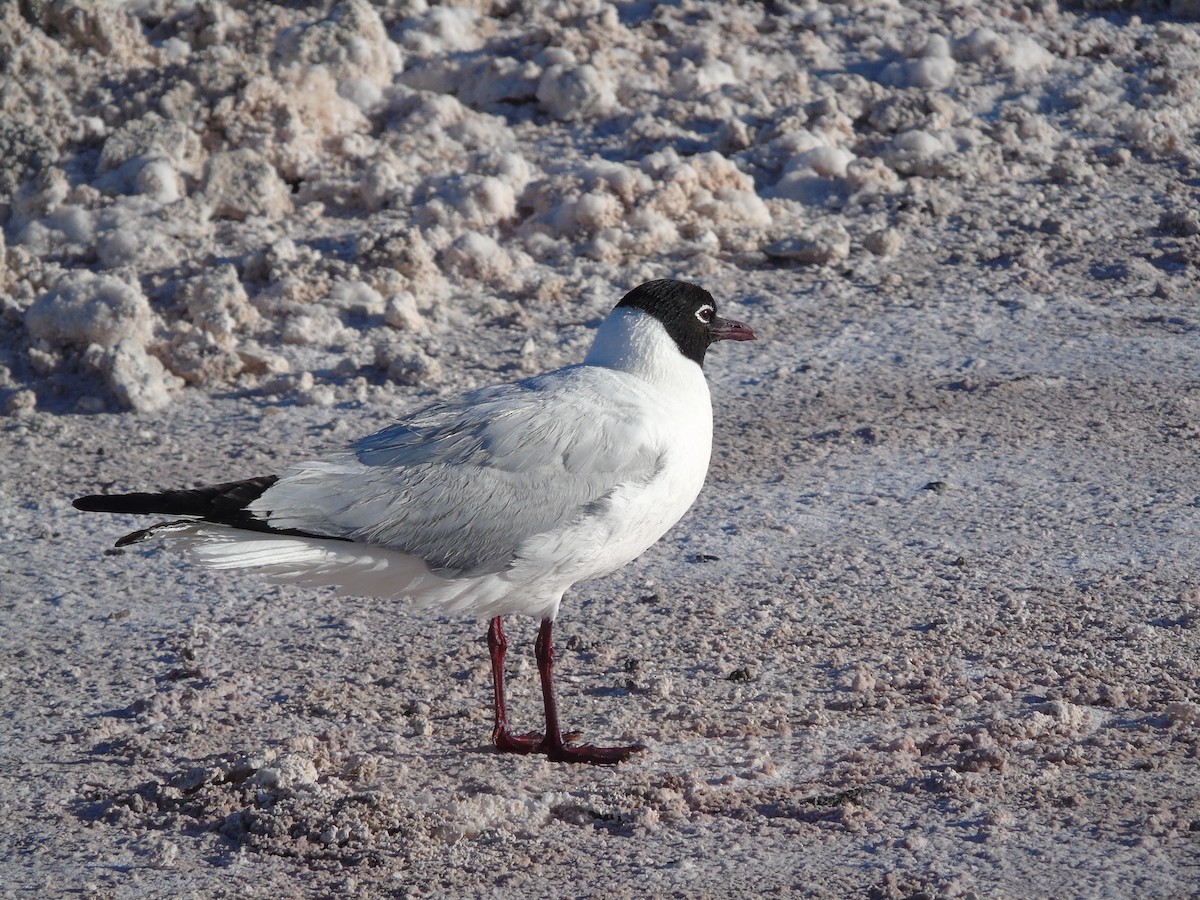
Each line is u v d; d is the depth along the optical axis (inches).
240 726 370.0
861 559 470.0
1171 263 734.5
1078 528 486.3
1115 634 407.2
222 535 325.1
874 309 698.2
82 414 616.7
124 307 650.8
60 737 365.4
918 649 403.9
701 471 371.2
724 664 398.0
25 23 852.6
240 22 895.7
